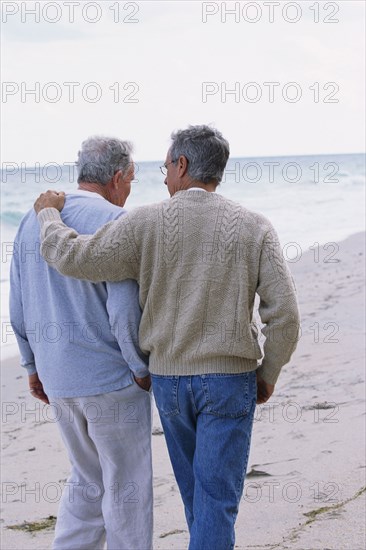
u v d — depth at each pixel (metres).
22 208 22.86
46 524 3.55
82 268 2.65
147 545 2.92
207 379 2.58
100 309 2.81
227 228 2.59
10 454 4.55
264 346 2.69
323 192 27.33
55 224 2.75
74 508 3.00
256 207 23.27
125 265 2.64
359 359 5.93
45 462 4.41
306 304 8.27
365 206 21.91
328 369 5.71
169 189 2.80
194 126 2.72
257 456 4.09
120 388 2.85
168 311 2.62
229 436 2.60
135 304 2.71
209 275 2.57
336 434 4.32
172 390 2.64
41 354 2.92
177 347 2.60
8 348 7.62
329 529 3.17
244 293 2.57
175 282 2.60
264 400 2.82
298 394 5.17
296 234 15.97
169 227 2.60
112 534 2.92
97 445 2.90
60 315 2.83
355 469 3.78
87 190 2.94
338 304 8.16
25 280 2.93
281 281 2.57
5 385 6.21
